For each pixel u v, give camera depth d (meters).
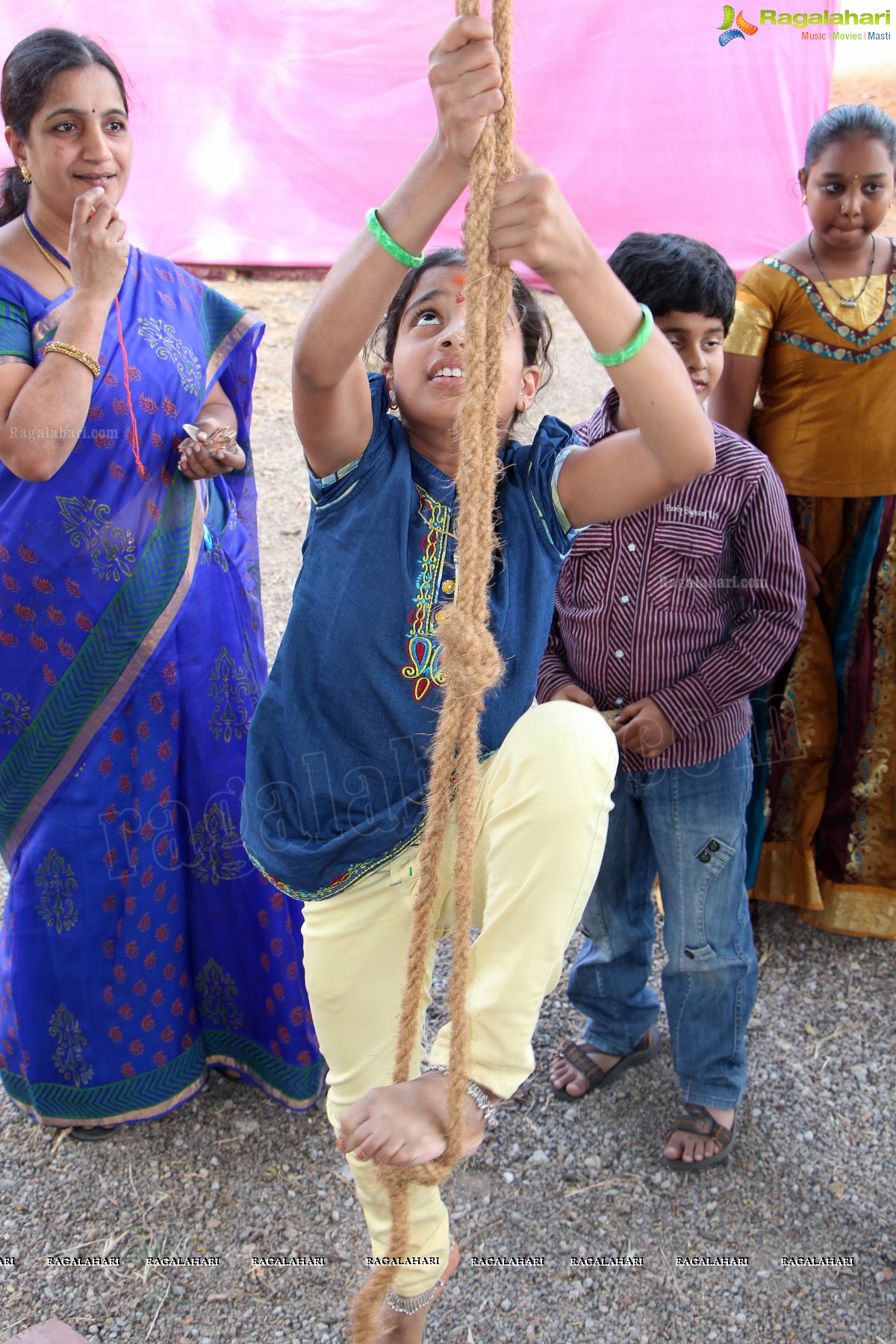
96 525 1.98
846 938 2.96
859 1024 2.64
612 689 2.09
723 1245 2.08
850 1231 2.10
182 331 2.11
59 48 1.88
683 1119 2.28
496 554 1.44
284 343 6.61
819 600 2.81
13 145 1.96
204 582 2.14
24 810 2.11
